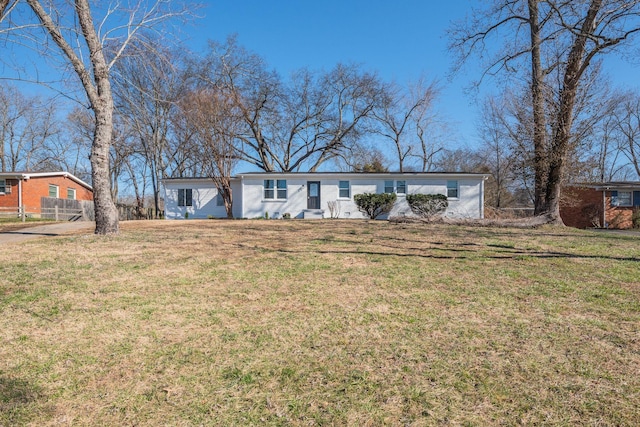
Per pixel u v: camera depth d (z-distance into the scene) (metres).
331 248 7.80
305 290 4.89
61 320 3.86
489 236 9.78
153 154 30.55
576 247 8.05
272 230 11.08
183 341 3.40
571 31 12.08
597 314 4.01
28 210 20.25
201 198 22.39
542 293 4.75
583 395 2.52
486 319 3.88
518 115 15.17
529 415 2.32
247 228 11.69
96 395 2.57
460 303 4.38
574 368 2.87
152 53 9.50
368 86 33.12
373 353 3.15
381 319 3.89
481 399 2.49
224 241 8.67
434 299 4.52
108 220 9.30
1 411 2.38
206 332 3.59
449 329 3.63
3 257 6.64
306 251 7.45
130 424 2.27
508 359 3.02
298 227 12.10
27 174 22.72
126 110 24.88
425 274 5.69
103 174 9.25
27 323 3.78
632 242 8.88
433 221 13.64
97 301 4.42
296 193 20.81
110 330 3.62
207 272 5.77
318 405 2.45
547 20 12.76
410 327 3.68
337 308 4.23
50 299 4.46
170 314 4.04
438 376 2.77
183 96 20.47
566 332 3.54
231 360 3.05
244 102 26.56
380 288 4.97
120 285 5.04
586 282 5.25
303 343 3.35
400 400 2.49
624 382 2.66
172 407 2.44
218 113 20.30
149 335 3.52
